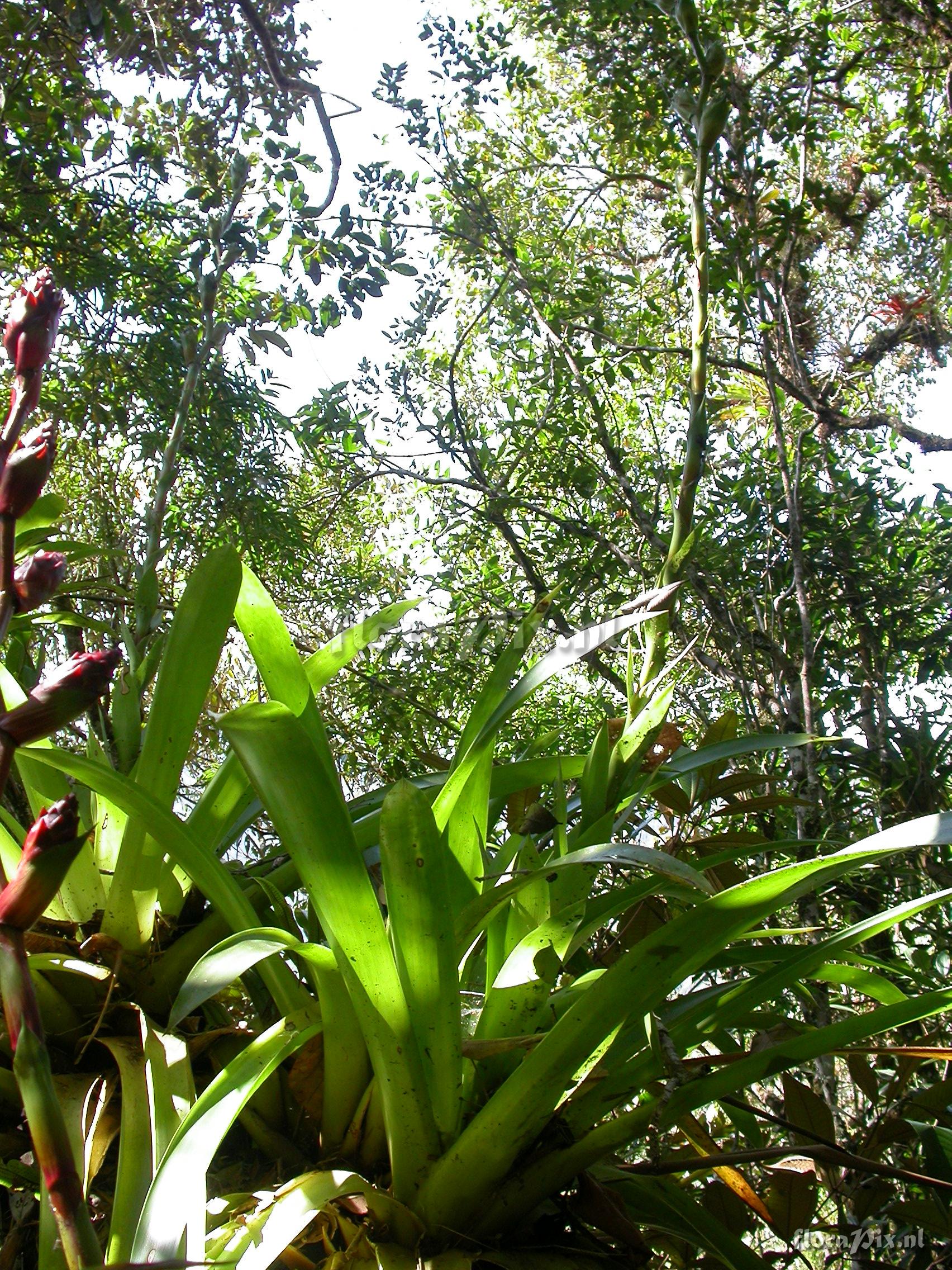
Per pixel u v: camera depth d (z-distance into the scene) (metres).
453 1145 1.03
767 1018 1.44
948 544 3.11
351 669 2.80
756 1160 1.20
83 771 1.08
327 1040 1.10
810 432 3.37
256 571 3.13
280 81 2.38
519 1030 1.15
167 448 2.03
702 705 3.28
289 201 2.46
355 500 3.73
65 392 2.77
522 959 1.14
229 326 2.26
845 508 3.19
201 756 2.74
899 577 3.05
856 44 3.49
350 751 3.01
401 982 1.01
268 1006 1.41
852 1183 1.42
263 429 3.09
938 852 2.19
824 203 2.98
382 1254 0.99
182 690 1.27
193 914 1.40
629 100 3.14
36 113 2.67
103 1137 1.13
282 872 1.50
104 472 2.90
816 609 3.11
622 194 3.91
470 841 1.25
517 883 1.06
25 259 2.86
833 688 2.97
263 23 2.47
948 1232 1.32
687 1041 1.18
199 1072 1.28
